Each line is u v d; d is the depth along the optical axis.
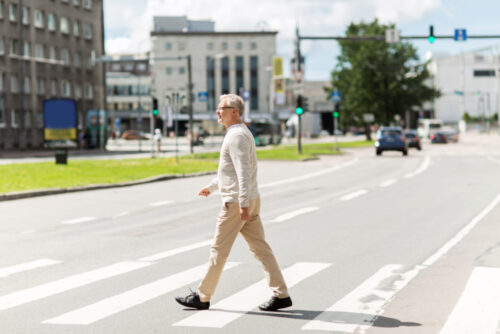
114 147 90.81
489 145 86.38
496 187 26.19
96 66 96.00
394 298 8.77
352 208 19.62
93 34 95.31
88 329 7.36
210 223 16.67
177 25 166.00
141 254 12.25
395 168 39.81
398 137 57.19
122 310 8.20
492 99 194.88
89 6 94.38
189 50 163.25
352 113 105.12
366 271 10.53
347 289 9.30
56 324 7.57
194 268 10.90
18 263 11.42
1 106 77.88
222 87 163.88
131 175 33.19
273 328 7.39
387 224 16.06
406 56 103.12
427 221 16.56
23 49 74.94
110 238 14.27
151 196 24.19
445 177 31.94
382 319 7.73
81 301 8.68
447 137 98.62
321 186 27.70
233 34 163.50
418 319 7.70
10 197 23.11
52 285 9.66
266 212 18.78
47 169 36.47
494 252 12.12
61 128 40.66
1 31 78.12
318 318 7.80
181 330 7.32
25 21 82.06
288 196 23.50
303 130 127.50
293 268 10.79
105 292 9.20
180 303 8.28
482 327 7.33
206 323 7.60
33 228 15.95
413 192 24.52
